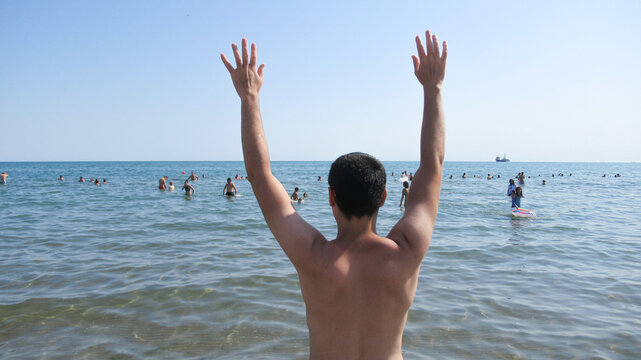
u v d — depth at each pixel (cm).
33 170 8431
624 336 461
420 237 140
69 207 1748
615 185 4203
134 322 495
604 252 905
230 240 1022
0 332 465
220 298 578
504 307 549
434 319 507
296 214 143
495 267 766
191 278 676
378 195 138
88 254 855
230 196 2320
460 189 3303
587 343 443
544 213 1670
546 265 783
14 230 1156
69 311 528
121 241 1001
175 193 2562
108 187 3116
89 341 445
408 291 137
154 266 755
